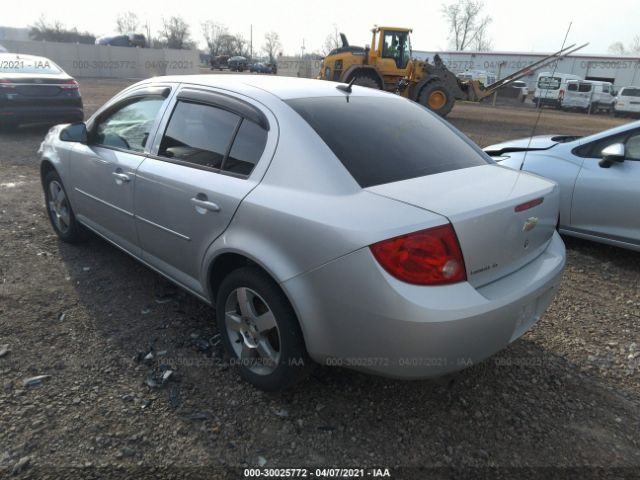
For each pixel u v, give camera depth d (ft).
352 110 9.25
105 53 120.16
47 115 31.63
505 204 7.47
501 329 7.28
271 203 7.72
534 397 8.92
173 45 233.55
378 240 6.61
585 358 10.15
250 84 9.56
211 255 8.75
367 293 6.69
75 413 8.02
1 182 21.17
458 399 8.78
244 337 8.71
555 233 9.52
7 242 14.71
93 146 12.44
